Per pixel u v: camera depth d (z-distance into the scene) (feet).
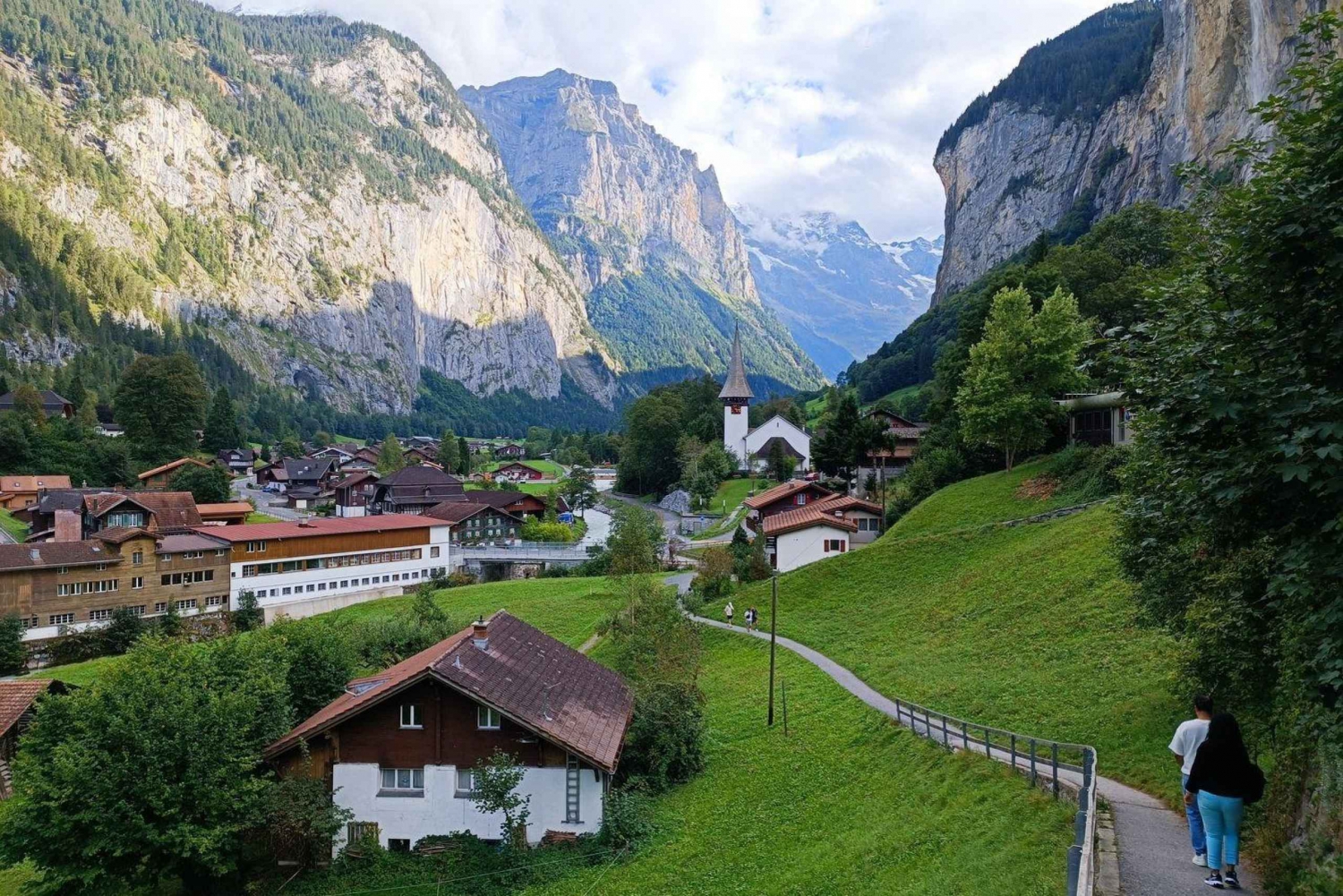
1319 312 45.52
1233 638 69.21
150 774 93.40
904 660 158.51
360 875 101.50
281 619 180.65
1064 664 129.49
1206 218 54.90
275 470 648.79
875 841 87.97
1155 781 82.02
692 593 245.45
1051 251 386.32
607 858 101.60
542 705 110.93
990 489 247.29
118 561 286.87
